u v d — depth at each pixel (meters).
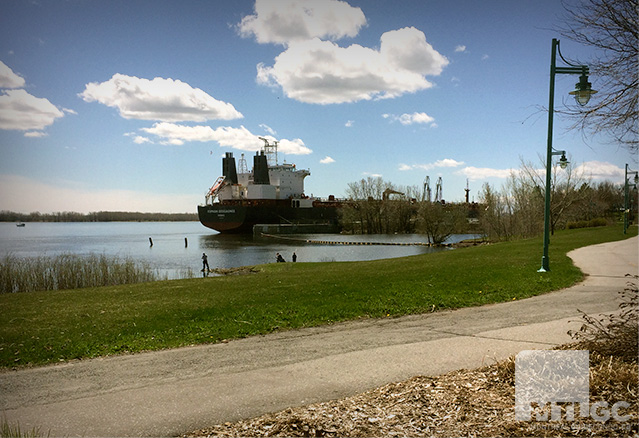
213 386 5.43
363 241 77.12
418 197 115.56
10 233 161.12
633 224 60.00
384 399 4.70
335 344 7.51
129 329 8.69
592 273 15.22
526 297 11.55
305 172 119.94
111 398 5.13
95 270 27.09
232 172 114.25
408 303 10.81
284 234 101.75
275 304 10.77
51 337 8.14
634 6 6.00
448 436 3.72
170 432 4.16
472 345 6.95
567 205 43.56
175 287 14.60
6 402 5.13
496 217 57.88
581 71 10.59
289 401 4.83
